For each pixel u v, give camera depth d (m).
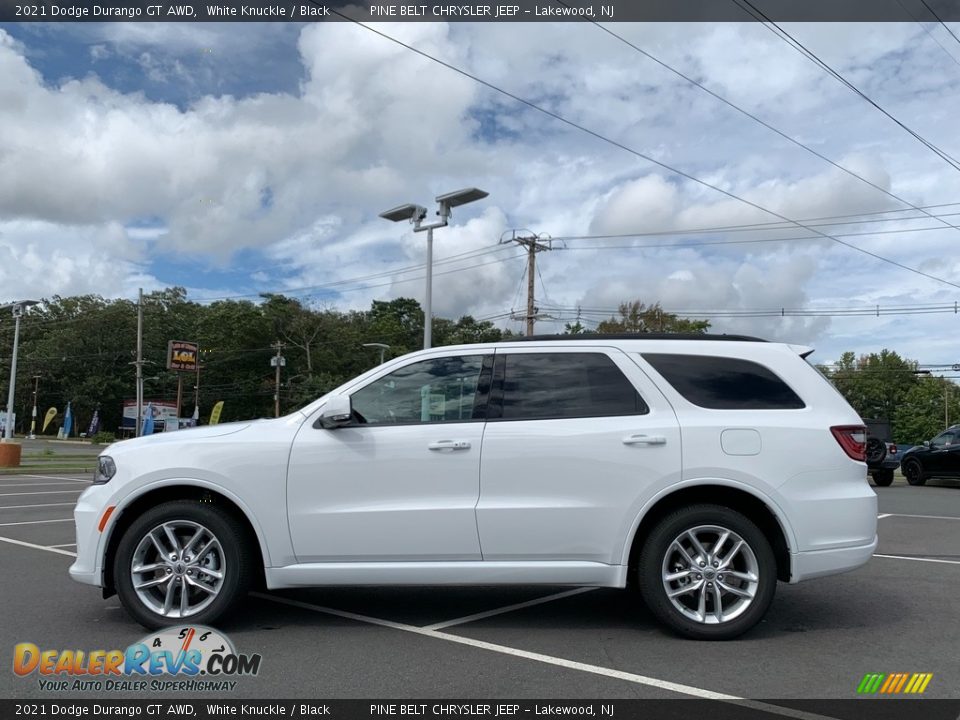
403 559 4.93
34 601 5.93
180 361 50.84
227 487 4.91
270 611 5.62
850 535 4.94
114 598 6.02
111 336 88.50
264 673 4.31
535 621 5.39
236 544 4.95
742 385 5.16
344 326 83.25
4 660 4.54
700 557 4.91
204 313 91.31
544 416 5.05
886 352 91.12
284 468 4.93
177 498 5.14
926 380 88.88
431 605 5.83
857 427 5.10
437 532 4.88
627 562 4.89
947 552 8.48
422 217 18.70
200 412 83.44
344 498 4.94
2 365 92.62
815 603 6.03
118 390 88.69
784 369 5.21
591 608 5.77
